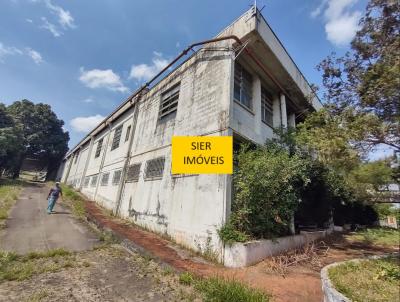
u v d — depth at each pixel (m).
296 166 6.87
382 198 6.26
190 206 7.27
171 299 3.69
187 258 5.88
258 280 4.80
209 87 8.40
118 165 13.86
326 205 11.67
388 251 8.33
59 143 33.72
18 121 28.25
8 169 25.72
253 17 7.74
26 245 5.74
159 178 9.28
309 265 6.14
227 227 6.05
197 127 8.23
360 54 5.78
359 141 5.29
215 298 3.64
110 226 8.56
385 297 3.59
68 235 7.04
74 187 22.61
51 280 3.97
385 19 5.32
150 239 7.43
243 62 9.16
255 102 9.26
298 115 13.21
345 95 6.03
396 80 4.43
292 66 10.29
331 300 3.63
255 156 6.97
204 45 9.40
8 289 3.54
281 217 7.19
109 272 4.55
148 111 12.57
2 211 8.91
